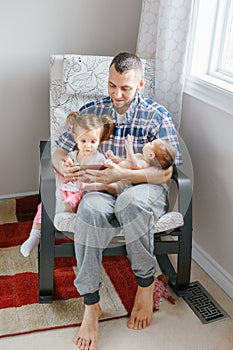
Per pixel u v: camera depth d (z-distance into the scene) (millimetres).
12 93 2500
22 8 2342
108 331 1865
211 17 2148
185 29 2115
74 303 1979
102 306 1972
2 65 2428
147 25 2342
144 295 1884
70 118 1952
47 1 2369
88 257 1765
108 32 2551
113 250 1871
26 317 1896
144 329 1884
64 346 1788
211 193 2162
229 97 1969
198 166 2234
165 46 2186
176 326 1909
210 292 2107
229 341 1852
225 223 2088
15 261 2205
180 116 2270
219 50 2207
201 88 2145
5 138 2588
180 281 2045
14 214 2547
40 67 2496
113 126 1886
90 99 2252
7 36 2373
